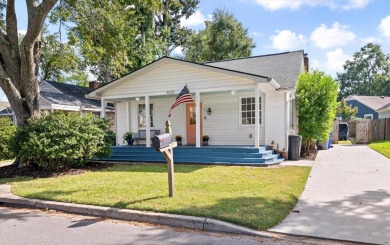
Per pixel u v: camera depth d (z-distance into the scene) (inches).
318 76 510.6
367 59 2306.8
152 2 523.2
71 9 465.7
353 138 967.6
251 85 421.1
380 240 137.6
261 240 143.5
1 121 561.9
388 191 235.1
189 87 465.4
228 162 404.5
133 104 618.5
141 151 478.0
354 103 1482.5
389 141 757.9
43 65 885.2
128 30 512.1
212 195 214.4
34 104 393.4
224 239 146.2
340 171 333.4
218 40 1223.5
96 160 476.7
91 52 514.3
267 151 425.7
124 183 269.6
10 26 389.4
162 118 588.1
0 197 233.5
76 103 781.3
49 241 149.3
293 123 541.0
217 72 437.4
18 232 164.2
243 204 189.3
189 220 164.9
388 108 1042.7
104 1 467.2
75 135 356.5
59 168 365.1
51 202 214.5
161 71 488.4
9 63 388.8
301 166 377.1
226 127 530.6
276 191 228.1
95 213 193.5
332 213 179.2
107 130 417.1
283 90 452.1
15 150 353.1
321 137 510.3
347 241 138.7
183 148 450.3
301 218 170.4
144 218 177.3
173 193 212.4
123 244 143.1
